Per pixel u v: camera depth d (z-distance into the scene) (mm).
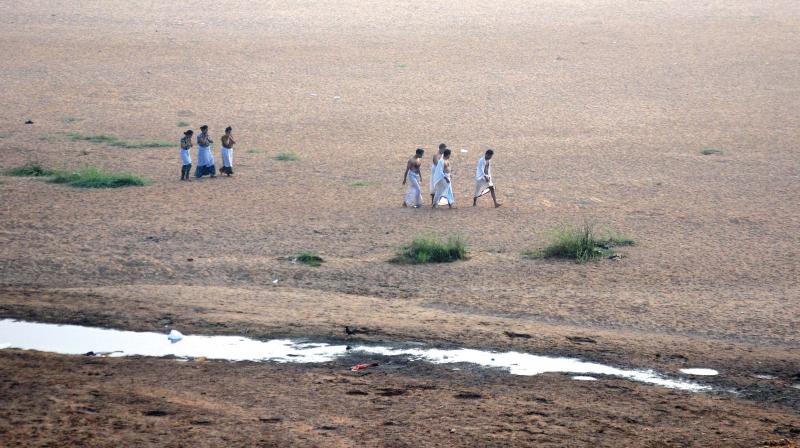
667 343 37812
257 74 150250
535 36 188125
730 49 171875
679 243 58844
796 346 37969
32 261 51625
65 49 168375
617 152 99000
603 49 174125
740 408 30281
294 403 29609
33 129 108250
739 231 62844
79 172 81875
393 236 60500
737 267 52281
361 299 44969
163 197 72938
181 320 40062
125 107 125062
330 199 73750
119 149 98000
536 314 42625
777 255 55469
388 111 125000
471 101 132125
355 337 37969
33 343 36688
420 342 37406
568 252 54781
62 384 30859
